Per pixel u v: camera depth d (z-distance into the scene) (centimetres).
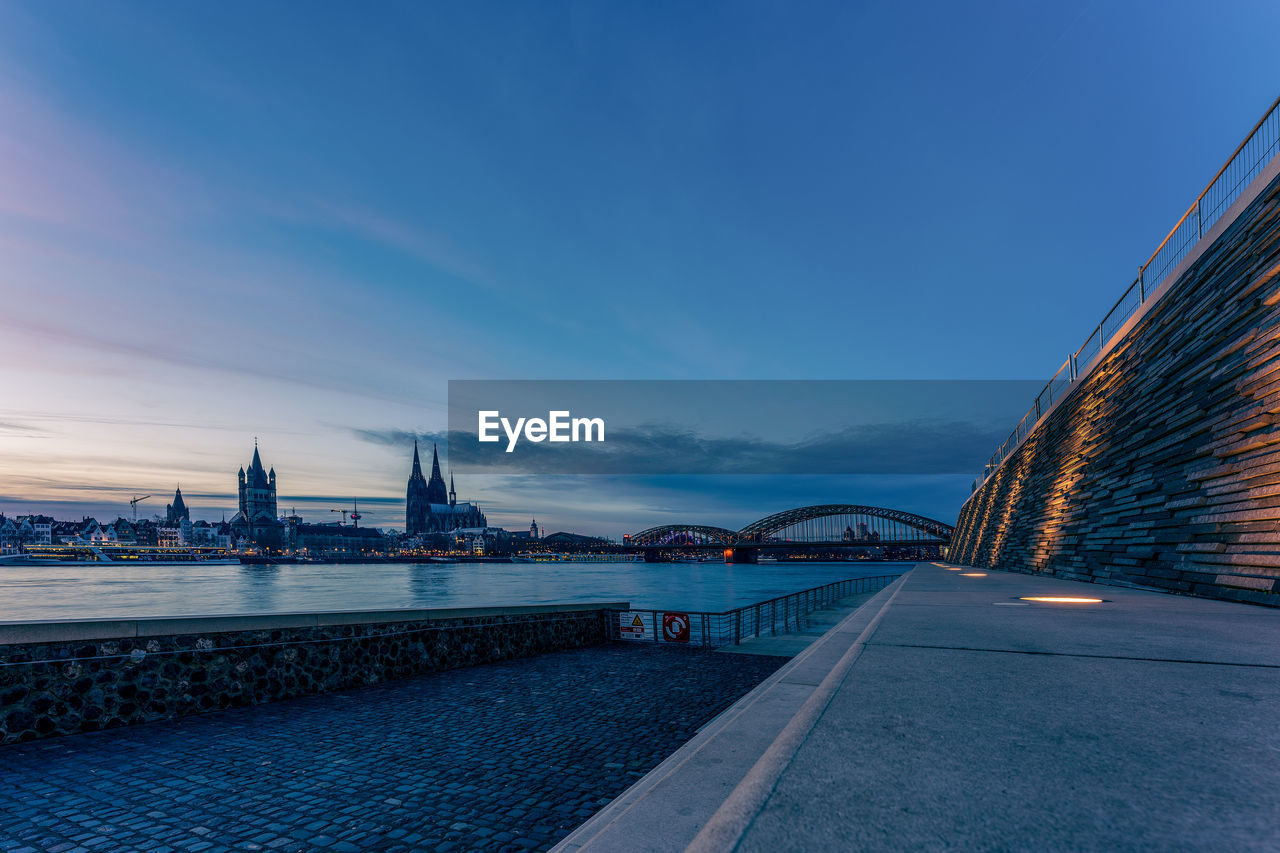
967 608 923
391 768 682
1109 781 238
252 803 584
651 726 861
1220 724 310
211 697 953
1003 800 223
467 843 503
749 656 1565
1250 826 197
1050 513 2417
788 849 190
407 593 12425
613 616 1895
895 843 191
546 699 1039
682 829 266
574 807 575
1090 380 2270
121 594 12875
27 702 791
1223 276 1250
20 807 576
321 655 1101
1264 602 905
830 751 280
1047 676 427
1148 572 1358
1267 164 1179
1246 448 1036
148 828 531
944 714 337
